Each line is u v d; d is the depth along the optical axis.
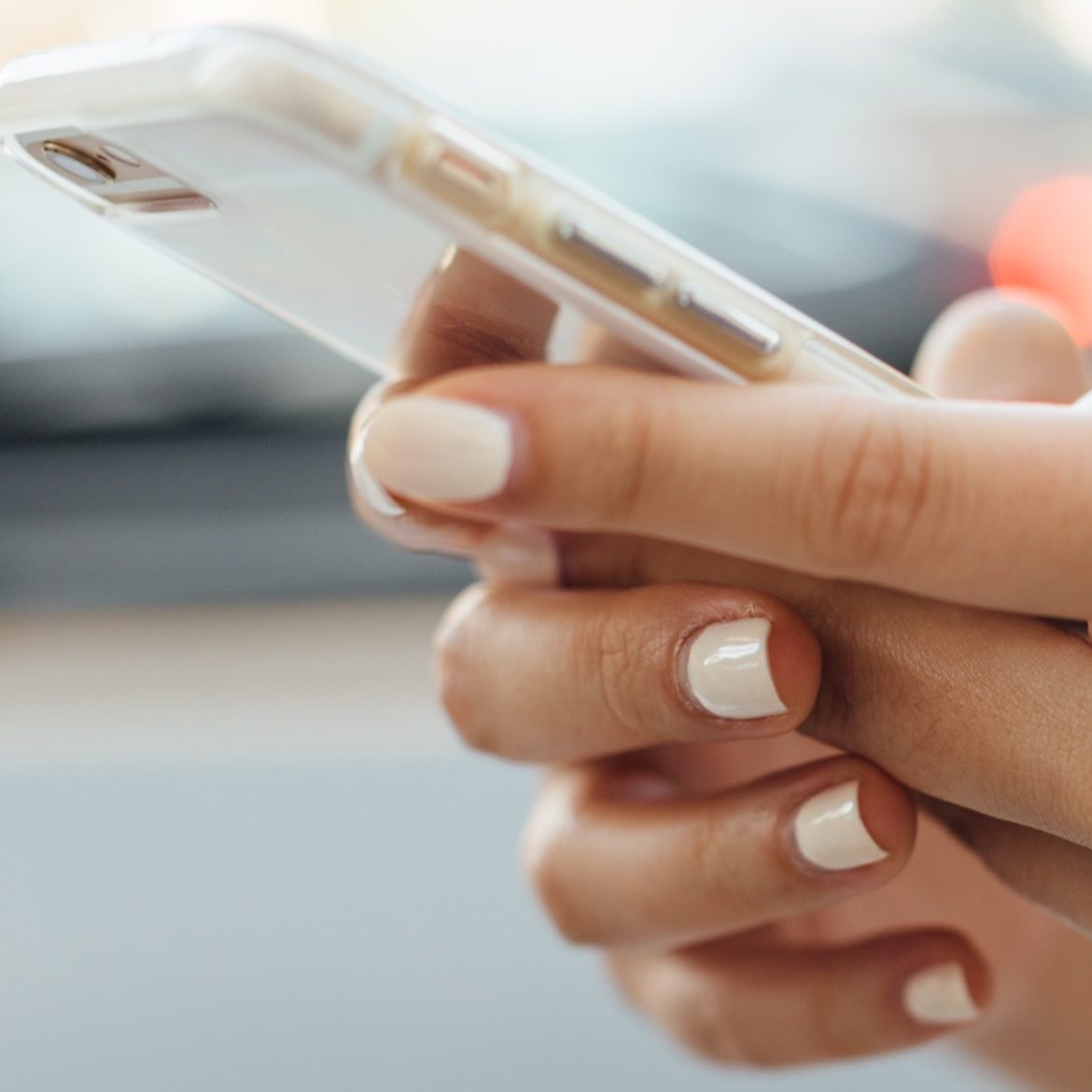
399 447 0.27
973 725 0.29
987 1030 0.36
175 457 0.71
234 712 0.58
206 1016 0.44
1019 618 0.29
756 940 0.35
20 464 0.71
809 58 0.74
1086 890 0.30
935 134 0.72
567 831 0.33
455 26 0.73
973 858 0.36
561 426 0.27
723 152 0.73
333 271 0.28
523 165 0.25
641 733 0.30
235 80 0.24
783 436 0.27
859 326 0.70
